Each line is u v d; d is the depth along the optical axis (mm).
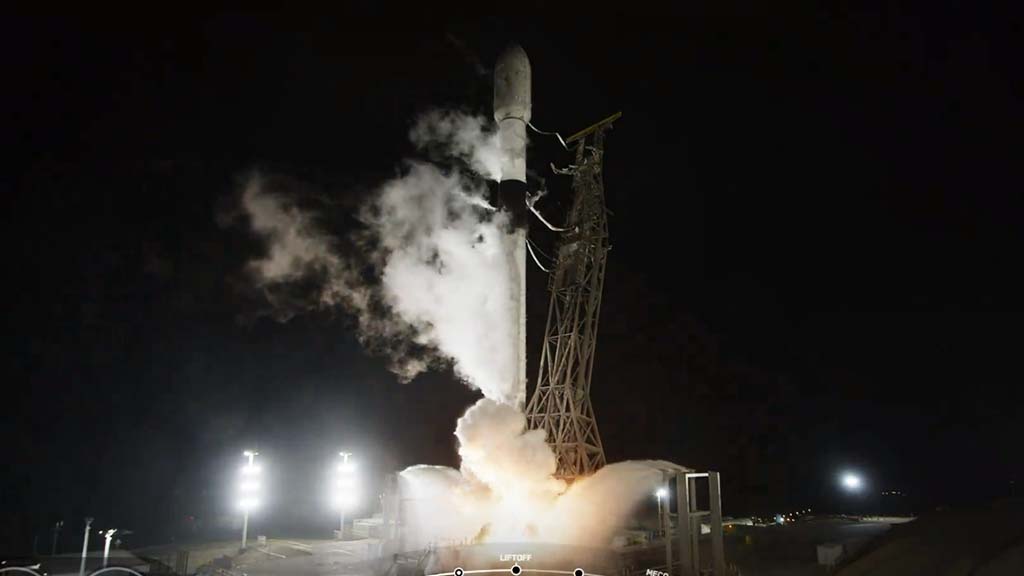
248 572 30062
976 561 20703
